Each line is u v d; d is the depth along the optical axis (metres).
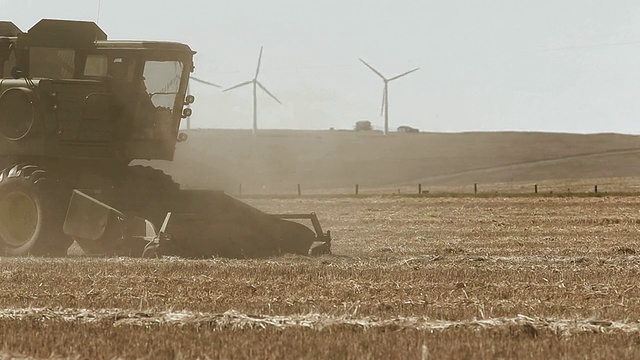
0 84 81.69
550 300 53.47
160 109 83.38
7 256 78.56
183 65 83.25
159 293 54.72
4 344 39.25
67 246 79.00
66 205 78.25
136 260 70.56
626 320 45.44
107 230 74.69
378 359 36.28
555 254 85.00
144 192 78.94
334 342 39.19
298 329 42.75
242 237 78.00
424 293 55.69
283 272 64.31
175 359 36.56
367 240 101.06
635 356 37.22
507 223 128.38
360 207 164.38
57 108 80.88
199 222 76.25
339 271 64.94
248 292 55.47
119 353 37.56
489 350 37.88
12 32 84.69
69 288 56.81
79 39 82.12
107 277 61.44
